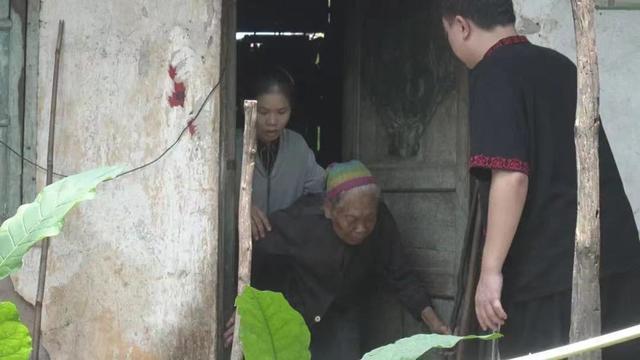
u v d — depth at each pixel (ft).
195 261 14.58
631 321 10.68
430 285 15.93
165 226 14.73
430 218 15.97
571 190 10.52
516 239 10.61
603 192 10.75
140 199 14.83
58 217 4.96
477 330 13.55
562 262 10.43
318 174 16.19
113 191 14.96
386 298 16.16
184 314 14.64
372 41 16.83
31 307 15.23
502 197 10.18
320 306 14.87
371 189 14.46
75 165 15.06
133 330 14.89
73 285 15.10
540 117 10.45
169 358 14.70
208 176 14.49
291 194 15.98
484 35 10.78
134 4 14.83
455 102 15.52
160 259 14.74
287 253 14.80
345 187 14.44
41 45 15.08
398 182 16.38
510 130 10.21
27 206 5.01
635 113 14.34
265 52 22.56
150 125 14.76
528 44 10.81
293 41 22.50
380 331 16.20
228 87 14.58
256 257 14.90
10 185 15.15
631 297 10.72
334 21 21.94
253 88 15.46
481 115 10.37
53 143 15.01
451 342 4.82
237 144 15.87
